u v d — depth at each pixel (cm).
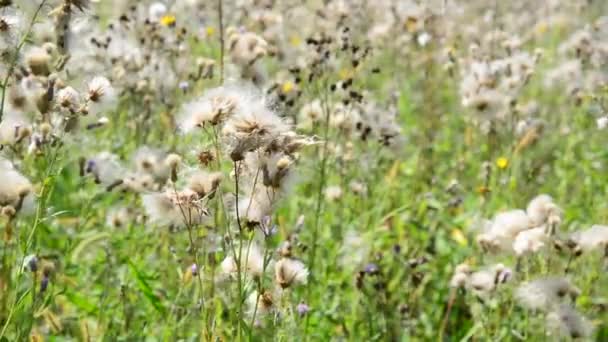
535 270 123
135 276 116
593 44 166
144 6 158
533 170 149
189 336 115
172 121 139
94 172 123
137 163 126
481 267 127
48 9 111
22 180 103
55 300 121
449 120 192
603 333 125
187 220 102
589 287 127
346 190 139
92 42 133
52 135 111
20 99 110
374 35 171
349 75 138
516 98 153
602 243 116
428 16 172
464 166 159
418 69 189
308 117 135
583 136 169
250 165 97
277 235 132
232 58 123
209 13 159
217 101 97
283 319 106
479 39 187
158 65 142
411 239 138
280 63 152
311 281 121
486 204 144
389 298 127
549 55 227
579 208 150
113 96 110
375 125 138
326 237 133
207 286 114
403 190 150
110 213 129
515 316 123
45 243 131
